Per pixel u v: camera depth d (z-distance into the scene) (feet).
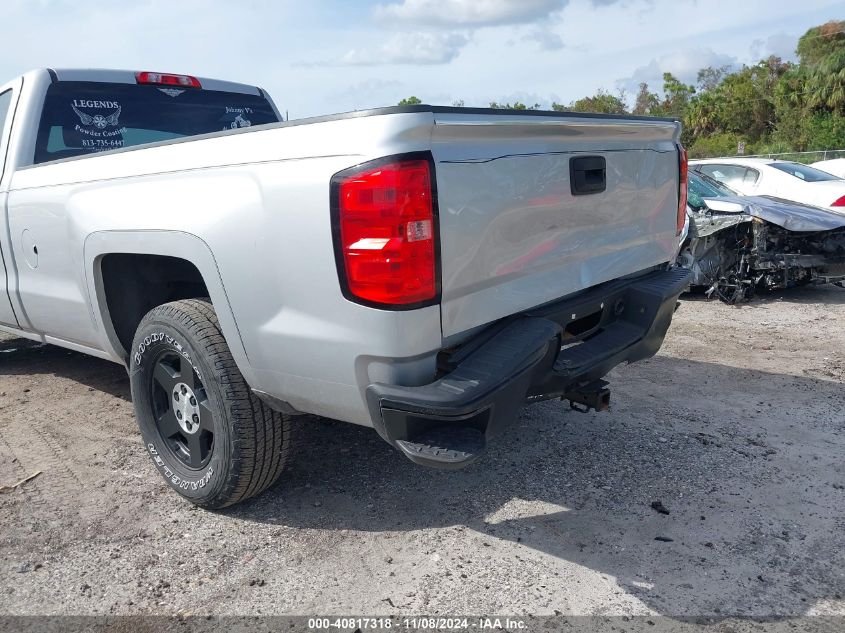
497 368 8.30
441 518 10.50
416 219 7.72
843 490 11.27
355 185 7.72
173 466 10.91
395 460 12.33
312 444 12.98
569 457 12.41
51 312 13.28
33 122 13.88
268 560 9.52
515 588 8.89
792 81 165.89
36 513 10.75
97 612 8.54
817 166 52.11
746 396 15.61
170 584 9.04
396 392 7.93
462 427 8.39
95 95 14.82
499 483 11.51
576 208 10.04
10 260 14.12
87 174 11.44
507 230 8.87
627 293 11.51
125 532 10.23
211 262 9.27
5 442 13.34
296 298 8.54
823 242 25.64
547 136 9.41
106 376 17.15
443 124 7.86
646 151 11.57
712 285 26.20
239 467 9.91
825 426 13.85
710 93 195.72
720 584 8.95
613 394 15.69
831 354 19.11
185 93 16.21
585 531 10.14
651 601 8.65
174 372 10.72
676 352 19.30
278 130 8.55
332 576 9.17
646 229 11.88
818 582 8.99
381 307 7.80
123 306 12.02
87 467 12.28
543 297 9.66
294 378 8.91
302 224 8.26
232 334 9.34
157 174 10.10
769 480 11.60
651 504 10.84
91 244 11.24
